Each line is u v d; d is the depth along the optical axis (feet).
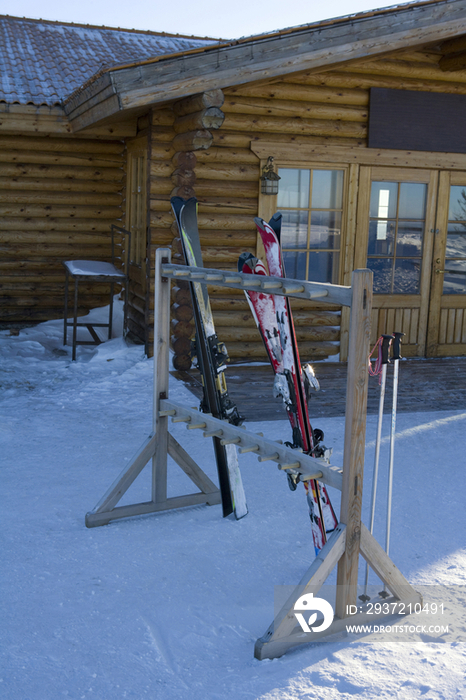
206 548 10.02
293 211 24.04
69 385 20.76
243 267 9.98
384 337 8.35
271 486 12.72
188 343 22.52
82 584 8.80
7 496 11.81
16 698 6.48
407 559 9.73
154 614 8.13
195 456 14.26
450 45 23.26
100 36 36.83
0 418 16.80
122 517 11.03
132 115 23.81
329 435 15.96
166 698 6.54
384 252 25.45
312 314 24.59
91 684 6.73
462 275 26.73
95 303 30.73
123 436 15.64
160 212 22.43
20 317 29.94
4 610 8.10
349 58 20.68
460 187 25.89
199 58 19.16
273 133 23.13
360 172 24.38
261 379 21.80
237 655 7.39
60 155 28.30
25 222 28.68
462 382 22.20
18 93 24.90
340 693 6.47
